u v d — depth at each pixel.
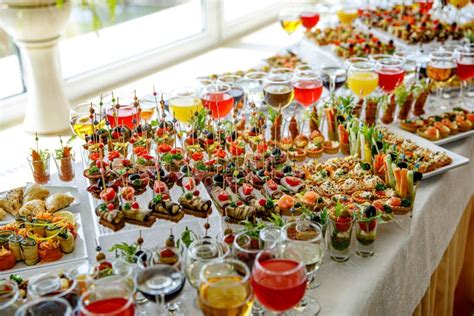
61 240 1.39
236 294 1.02
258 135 1.82
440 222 1.77
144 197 1.54
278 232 1.27
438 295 2.00
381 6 3.24
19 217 1.48
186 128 2.03
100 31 2.66
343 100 1.97
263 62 2.62
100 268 1.19
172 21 2.97
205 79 2.29
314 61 2.64
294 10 2.87
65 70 2.60
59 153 1.69
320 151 1.81
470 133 2.00
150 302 1.25
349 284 1.34
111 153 1.67
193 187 1.51
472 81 2.42
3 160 1.97
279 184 1.59
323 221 1.38
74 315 1.04
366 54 2.60
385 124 2.05
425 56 2.51
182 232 1.37
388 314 1.43
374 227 1.40
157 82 2.67
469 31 2.79
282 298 1.06
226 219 1.43
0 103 2.32
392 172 1.57
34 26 2.01
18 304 1.11
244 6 3.44
